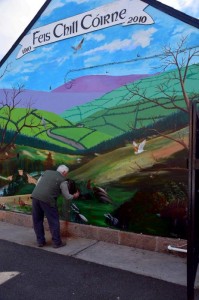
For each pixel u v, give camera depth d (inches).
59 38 261.7
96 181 236.2
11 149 291.7
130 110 221.9
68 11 257.1
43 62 271.0
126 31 226.1
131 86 222.1
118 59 228.8
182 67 201.3
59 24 261.6
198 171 144.3
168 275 175.2
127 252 208.8
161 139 208.2
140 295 155.1
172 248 197.8
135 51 221.3
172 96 204.5
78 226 242.2
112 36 232.5
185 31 201.5
